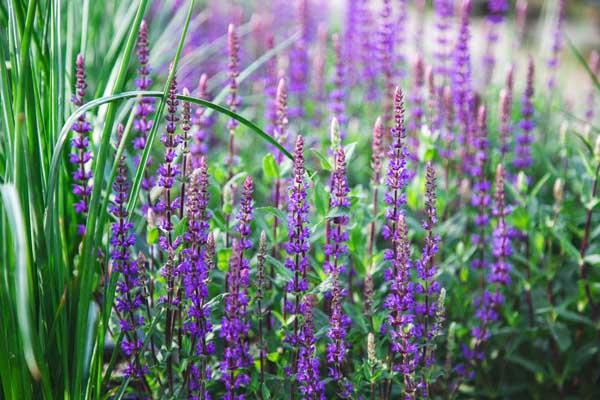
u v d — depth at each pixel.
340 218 1.58
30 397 1.46
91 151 1.64
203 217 1.51
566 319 1.82
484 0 3.66
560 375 1.80
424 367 1.58
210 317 1.63
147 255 1.67
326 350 1.66
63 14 1.77
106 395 1.55
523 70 2.57
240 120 1.51
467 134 1.88
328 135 1.99
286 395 1.60
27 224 1.44
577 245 1.90
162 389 1.58
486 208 1.85
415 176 1.83
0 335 1.43
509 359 1.77
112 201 1.58
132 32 1.47
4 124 1.46
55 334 1.46
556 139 2.14
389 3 1.94
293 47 2.43
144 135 1.65
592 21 4.12
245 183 1.54
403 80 2.22
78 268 1.45
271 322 1.66
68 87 1.62
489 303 1.73
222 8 2.63
